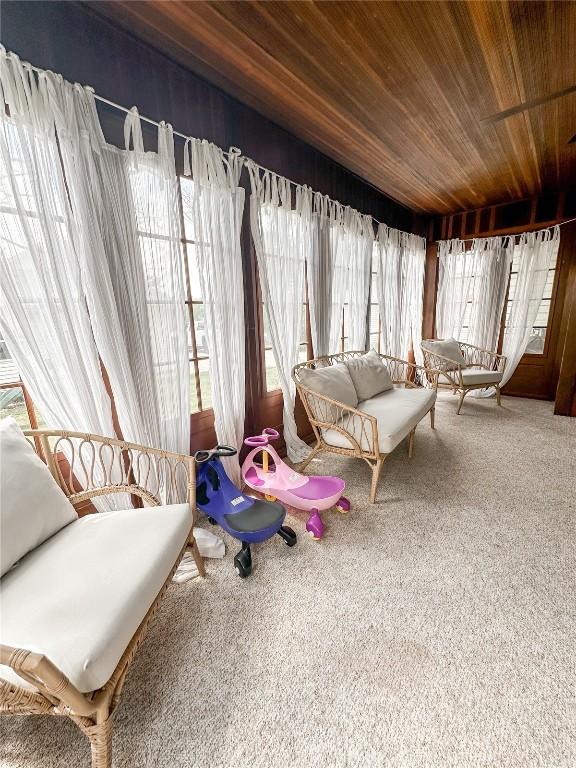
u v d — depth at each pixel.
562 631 1.14
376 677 1.01
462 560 1.47
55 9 1.16
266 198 2.04
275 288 2.22
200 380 1.95
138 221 1.45
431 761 0.82
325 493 1.74
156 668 1.06
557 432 2.90
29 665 0.58
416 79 1.62
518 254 3.87
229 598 1.31
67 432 1.23
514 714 0.91
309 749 0.85
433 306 4.47
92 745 0.75
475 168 2.72
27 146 1.11
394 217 3.60
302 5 1.19
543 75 1.61
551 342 3.82
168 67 1.51
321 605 1.27
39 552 1.00
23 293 1.16
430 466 2.36
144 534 1.08
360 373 2.56
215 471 1.61
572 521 1.71
